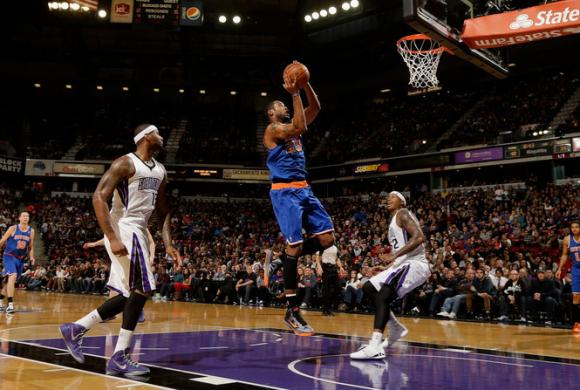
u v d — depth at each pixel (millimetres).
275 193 4430
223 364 4078
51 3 20625
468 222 17156
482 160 20703
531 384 3455
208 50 25250
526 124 21219
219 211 25828
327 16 22719
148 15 20281
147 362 4145
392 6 21297
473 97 25641
